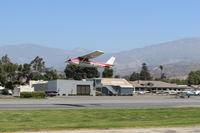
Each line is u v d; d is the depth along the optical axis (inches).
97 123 801.6
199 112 1135.6
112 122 834.8
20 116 951.0
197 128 677.3
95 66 2667.3
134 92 4736.7
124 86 4249.5
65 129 655.1
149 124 742.5
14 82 4702.3
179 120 882.8
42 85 3794.3
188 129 663.1
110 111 1128.8
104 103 1652.3
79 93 3577.8
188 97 2758.4
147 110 1181.1
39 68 7057.1
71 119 923.4
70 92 3516.2
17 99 2057.1
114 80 4434.1
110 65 2792.8
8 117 925.2
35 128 668.7
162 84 5575.8
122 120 929.5
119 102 1763.0
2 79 4330.7
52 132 621.3
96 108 1270.9
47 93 3147.1
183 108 1282.0
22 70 5585.6
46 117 948.6
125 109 1211.2
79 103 1628.9
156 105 1520.7
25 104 1467.8
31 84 4045.3
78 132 619.8
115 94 3897.6
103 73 6993.1
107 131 632.4
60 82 3457.2
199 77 7849.4
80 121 887.1
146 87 5403.5
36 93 2416.3
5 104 1453.0
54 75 5910.4
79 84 3585.1
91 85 3663.9
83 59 2578.7
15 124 779.4
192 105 1540.4
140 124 743.7
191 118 962.1
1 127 690.8
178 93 2738.7
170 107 1346.0
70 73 5979.3
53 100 1958.7
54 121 868.6
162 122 811.4
